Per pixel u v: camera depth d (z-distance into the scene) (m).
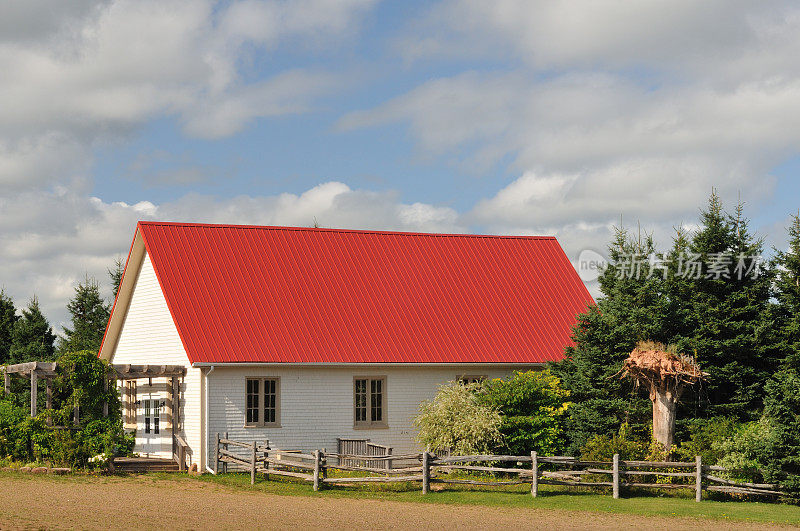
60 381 30.77
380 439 33.41
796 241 36.41
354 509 23.05
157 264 33.69
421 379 34.41
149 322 34.72
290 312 34.06
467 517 22.16
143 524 19.42
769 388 26.11
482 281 39.06
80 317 58.78
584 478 27.17
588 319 33.44
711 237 36.78
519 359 35.59
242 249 36.09
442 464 27.20
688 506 24.59
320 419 32.59
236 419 31.20
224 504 23.39
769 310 35.50
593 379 32.66
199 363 30.44
